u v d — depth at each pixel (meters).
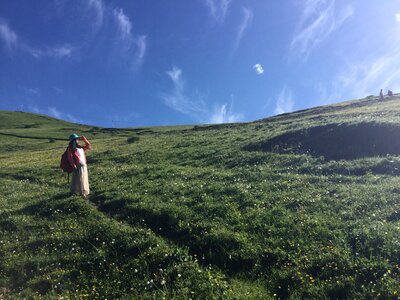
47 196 21.75
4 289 12.07
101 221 16.25
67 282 11.90
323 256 11.45
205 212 15.99
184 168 26.20
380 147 23.42
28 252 14.36
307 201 16.05
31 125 179.75
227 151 29.52
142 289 11.14
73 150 20.47
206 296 10.32
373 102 80.88
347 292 9.88
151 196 19.12
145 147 40.62
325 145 25.83
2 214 18.89
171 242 13.66
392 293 9.40
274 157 25.20
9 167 38.38
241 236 13.27
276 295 10.32
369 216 13.88
